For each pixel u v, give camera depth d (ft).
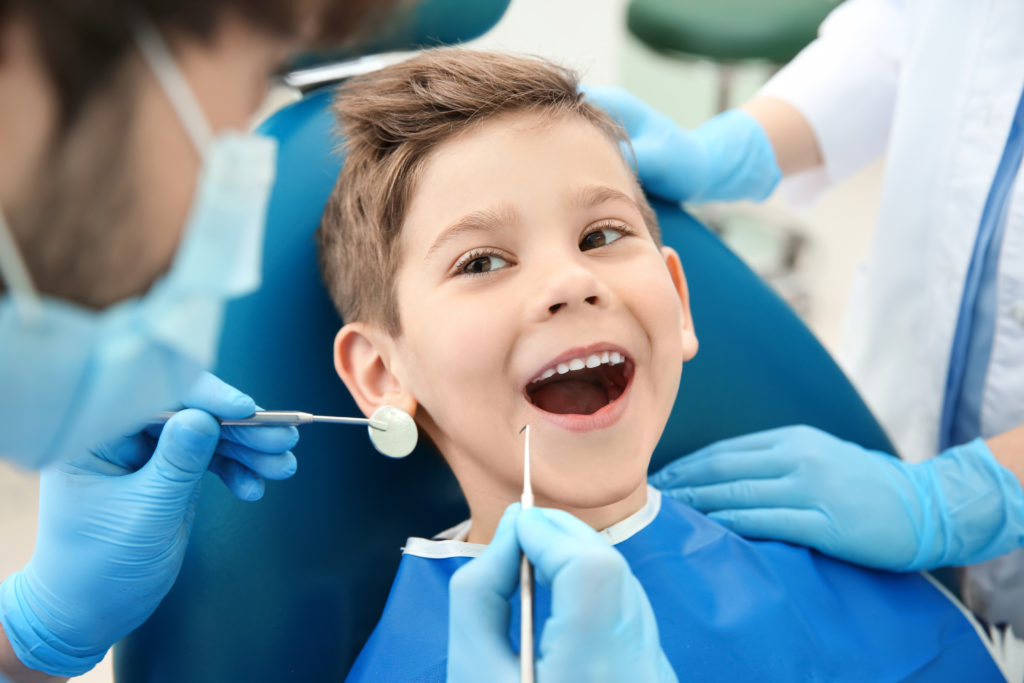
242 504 3.18
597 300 2.81
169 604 3.07
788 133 4.67
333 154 3.65
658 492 3.36
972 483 3.47
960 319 3.91
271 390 3.34
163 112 1.35
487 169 2.91
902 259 4.19
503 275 2.86
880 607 3.29
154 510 2.70
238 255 1.56
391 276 3.07
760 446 3.66
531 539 2.31
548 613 3.00
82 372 1.47
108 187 1.34
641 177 3.99
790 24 7.21
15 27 1.23
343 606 3.31
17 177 1.31
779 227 9.44
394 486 3.48
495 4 3.83
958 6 3.86
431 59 3.29
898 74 4.61
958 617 3.35
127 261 1.43
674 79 10.55
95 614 2.77
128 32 1.27
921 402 4.30
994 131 3.78
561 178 2.92
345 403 3.46
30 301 1.35
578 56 9.56
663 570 3.09
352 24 1.48
